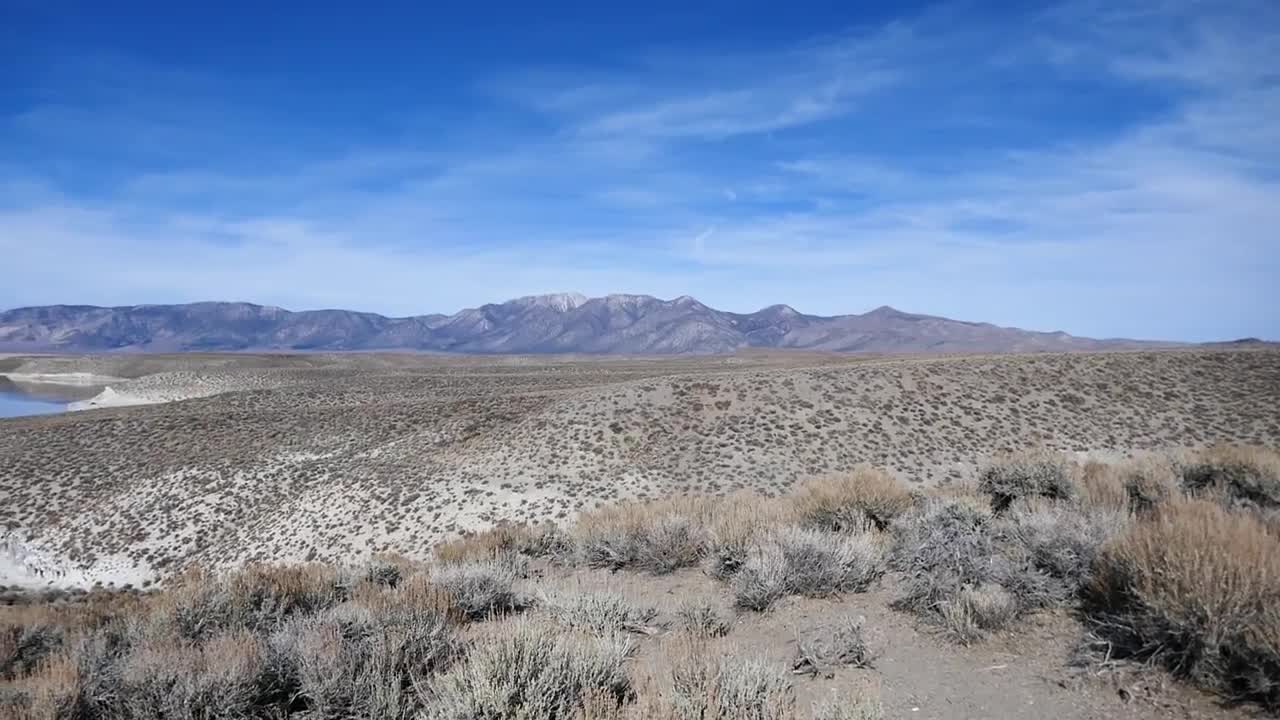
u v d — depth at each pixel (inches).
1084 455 1485.0
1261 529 219.9
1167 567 198.1
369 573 457.1
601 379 3634.4
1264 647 167.2
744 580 307.0
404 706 203.0
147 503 1428.4
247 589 354.9
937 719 186.9
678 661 206.2
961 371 1972.2
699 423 1658.5
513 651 198.8
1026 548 286.4
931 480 1398.9
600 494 1311.5
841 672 221.5
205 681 206.7
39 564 1263.5
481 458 1491.1
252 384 4616.1
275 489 1439.5
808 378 1925.4
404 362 7130.9
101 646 280.5
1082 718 178.2
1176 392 1764.3
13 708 220.5
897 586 287.4
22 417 2471.7
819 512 422.0
